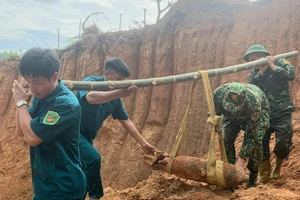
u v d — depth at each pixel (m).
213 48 13.17
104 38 16.67
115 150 14.11
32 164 3.26
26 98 3.17
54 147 3.09
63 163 3.11
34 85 2.99
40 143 3.09
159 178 5.46
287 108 5.36
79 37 18.36
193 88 4.89
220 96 4.72
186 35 14.13
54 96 3.10
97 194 4.86
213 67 12.88
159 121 13.82
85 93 4.72
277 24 11.55
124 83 4.45
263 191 4.26
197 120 12.59
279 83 5.39
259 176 5.54
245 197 4.07
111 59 4.83
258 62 5.22
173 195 4.82
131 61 15.60
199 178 4.51
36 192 3.20
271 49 11.25
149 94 14.62
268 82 5.41
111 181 13.40
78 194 3.19
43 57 2.91
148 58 15.03
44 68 2.91
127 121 5.30
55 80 3.08
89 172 4.65
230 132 5.04
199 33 13.79
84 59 16.97
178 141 4.77
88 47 17.09
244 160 4.75
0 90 19.30
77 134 3.21
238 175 4.36
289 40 10.86
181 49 14.05
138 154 13.46
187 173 4.57
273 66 5.24
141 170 13.01
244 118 4.68
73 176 3.14
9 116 18.30
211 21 13.75
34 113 3.19
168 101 14.04
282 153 5.37
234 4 13.66
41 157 3.14
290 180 5.21
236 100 4.48
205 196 4.43
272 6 12.15
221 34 13.27
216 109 4.78
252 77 5.61
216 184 4.47
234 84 4.58
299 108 8.66
